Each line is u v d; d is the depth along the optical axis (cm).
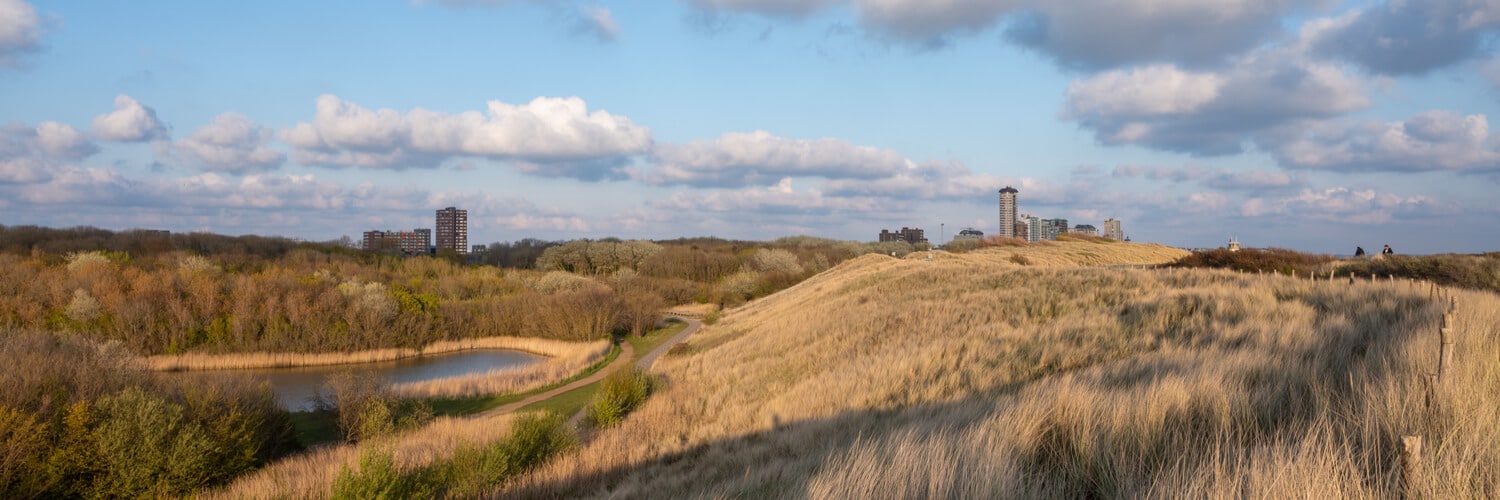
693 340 5512
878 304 3672
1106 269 3744
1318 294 2045
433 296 7319
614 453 1673
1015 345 1800
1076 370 1371
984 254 8462
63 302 6250
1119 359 1415
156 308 6062
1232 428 685
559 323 6862
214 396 2484
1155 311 2039
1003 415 799
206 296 6328
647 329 7219
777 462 1035
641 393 2589
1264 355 1046
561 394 3794
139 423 2231
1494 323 1162
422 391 3853
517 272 11294
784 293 8219
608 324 6869
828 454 852
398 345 6469
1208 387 797
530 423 1859
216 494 2142
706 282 11775
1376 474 496
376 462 1512
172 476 2206
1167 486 525
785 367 2509
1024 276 3656
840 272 8362
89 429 2266
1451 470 457
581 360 4922
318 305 6400
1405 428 561
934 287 3981
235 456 2372
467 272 11588
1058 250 9219
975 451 643
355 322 6275
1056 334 1841
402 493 1527
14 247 9625
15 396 2414
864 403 1503
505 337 7062
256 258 10894
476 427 2538
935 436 758
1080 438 712
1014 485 589
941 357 1834
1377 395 645
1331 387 759
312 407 3862
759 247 15038
